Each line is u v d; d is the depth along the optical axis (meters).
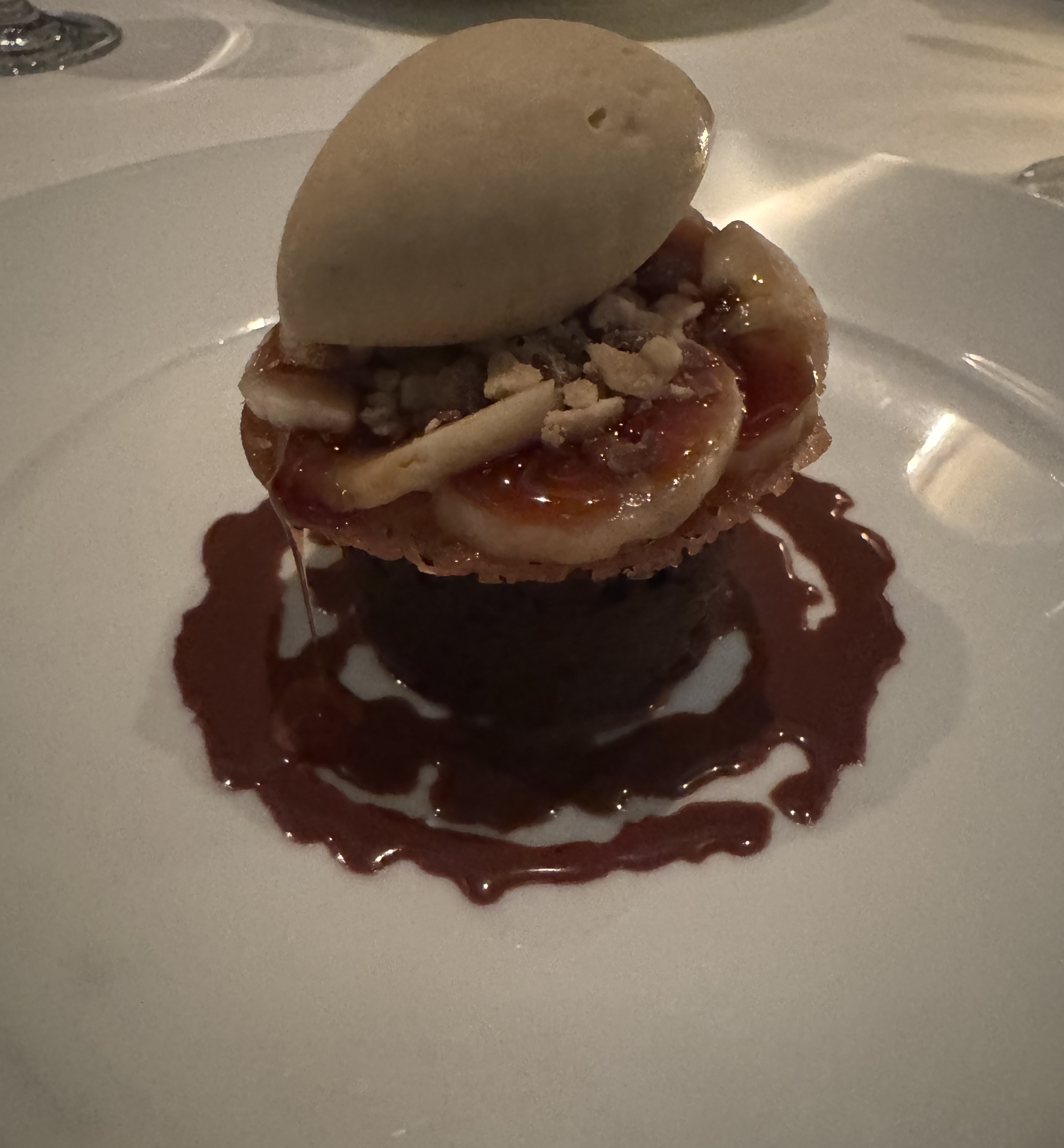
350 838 0.15
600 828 0.15
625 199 0.13
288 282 0.13
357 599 0.17
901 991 0.13
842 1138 0.12
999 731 0.16
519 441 0.13
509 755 0.16
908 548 0.19
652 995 0.13
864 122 0.28
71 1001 0.13
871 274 0.23
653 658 0.17
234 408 0.21
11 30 0.31
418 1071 0.12
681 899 0.14
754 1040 0.13
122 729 0.16
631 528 0.13
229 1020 0.13
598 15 0.34
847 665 0.17
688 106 0.14
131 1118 0.12
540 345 0.14
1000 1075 0.12
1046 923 0.14
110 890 0.14
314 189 0.13
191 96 0.29
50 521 0.19
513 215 0.13
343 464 0.14
